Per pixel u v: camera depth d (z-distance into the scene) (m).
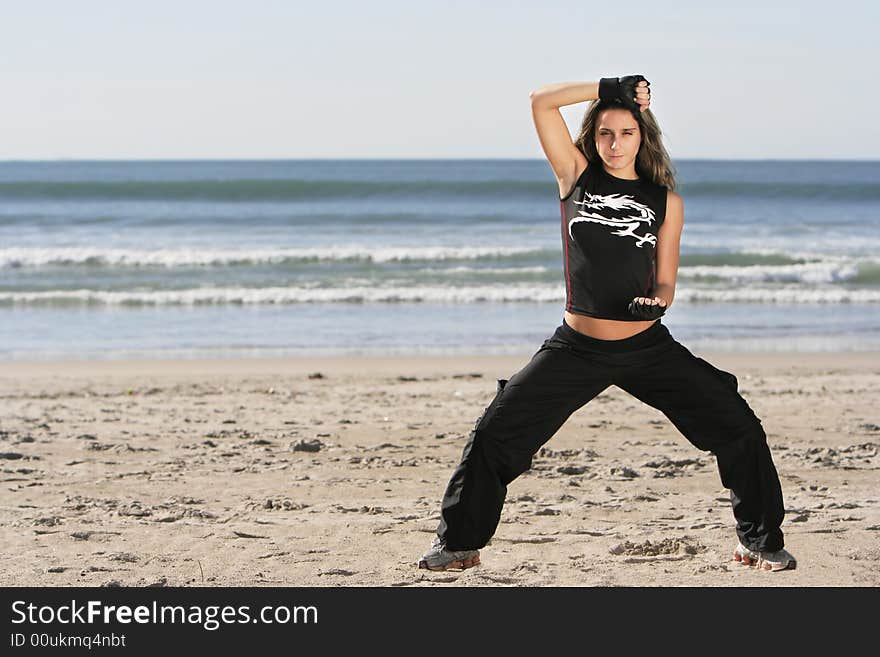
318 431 9.41
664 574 5.08
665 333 4.61
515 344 16.78
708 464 7.82
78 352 15.91
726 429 4.72
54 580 5.04
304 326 18.62
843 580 4.98
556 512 6.32
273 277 25.02
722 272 25.23
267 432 9.35
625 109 4.43
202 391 12.18
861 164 139.75
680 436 9.09
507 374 13.69
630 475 7.41
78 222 38.44
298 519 6.21
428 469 7.79
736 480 4.89
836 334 17.89
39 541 5.68
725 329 18.38
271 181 48.03
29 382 12.88
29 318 19.47
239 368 14.23
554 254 28.42
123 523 6.08
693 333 17.91
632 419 9.92
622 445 8.66
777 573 5.02
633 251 4.46
